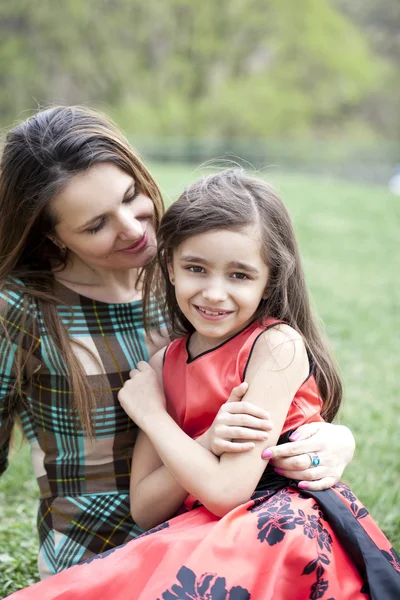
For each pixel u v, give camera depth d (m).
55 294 2.21
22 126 2.14
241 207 2.04
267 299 2.15
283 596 1.76
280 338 2.08
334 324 6.16
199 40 26.42
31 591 1.83
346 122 29.98
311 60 27.39
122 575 1.82
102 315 2.24
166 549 1.81
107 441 2.20
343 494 2.01
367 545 1.88
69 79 23.67
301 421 2.08
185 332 2.30
